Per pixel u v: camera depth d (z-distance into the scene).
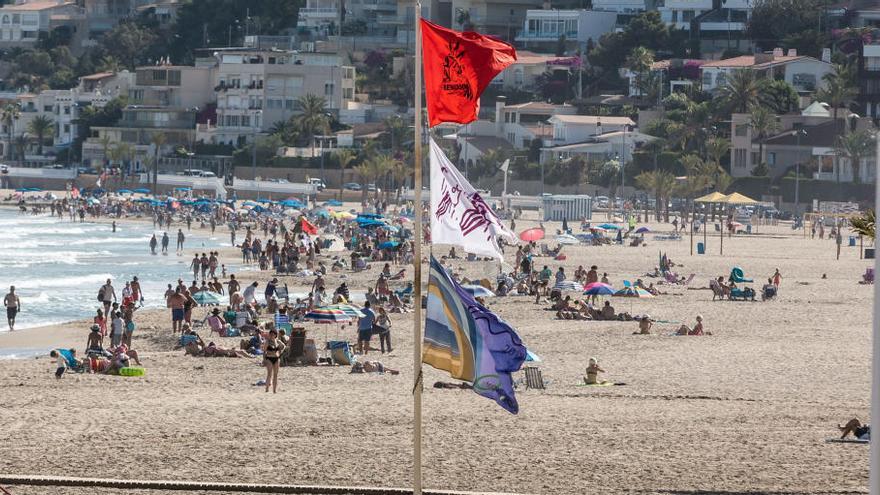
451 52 56.78
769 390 110.75
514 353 57.19
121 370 122.50
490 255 59.97
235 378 119.94
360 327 139.75
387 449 83.25
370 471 76.81
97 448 83.38
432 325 57.75
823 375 120.12
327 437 87.38
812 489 72.69
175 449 83.12
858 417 95.81
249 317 160.38
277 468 77.50
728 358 133.00
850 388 112.00
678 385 113.50
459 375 57.44
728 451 82.75
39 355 149.25
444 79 57.03
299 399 105.62
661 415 96.62
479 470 77.19
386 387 113.19
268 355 110.56
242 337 156.38
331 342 132.25
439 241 59.44
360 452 82.25
